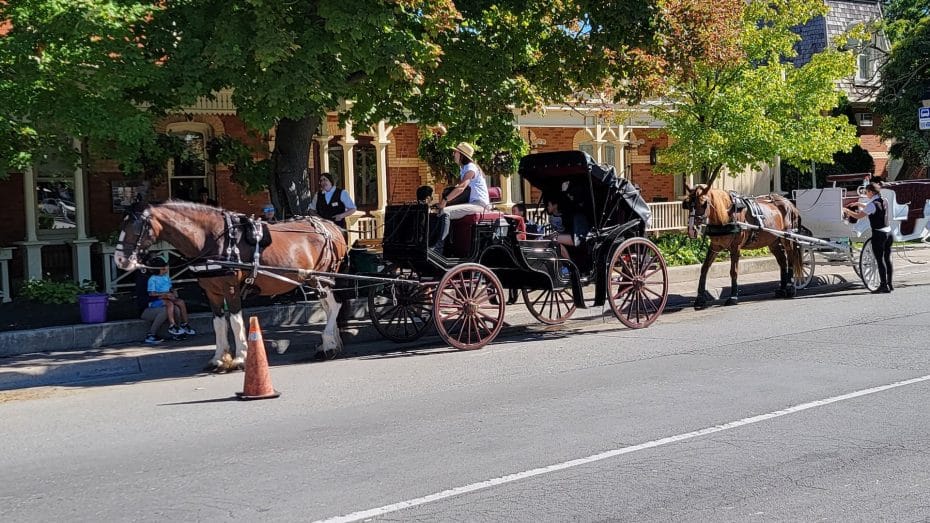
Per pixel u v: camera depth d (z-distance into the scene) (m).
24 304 15.48
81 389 10.59
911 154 30.66
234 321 11.38
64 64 11.44
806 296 17.78
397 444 7.43
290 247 11.60
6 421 8.82
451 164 21.92
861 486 6.17
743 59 20.00
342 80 12.46
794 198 18.83
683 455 6.93
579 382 9.82
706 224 16.06
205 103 18.31
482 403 8.90
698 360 10.93
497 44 14.42
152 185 19.58
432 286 12.44
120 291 17.69
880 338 12.01
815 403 8.48
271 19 11.30
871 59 33.44
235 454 7.25
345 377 10.59
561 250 13.43
